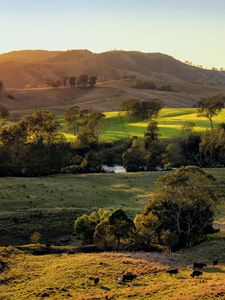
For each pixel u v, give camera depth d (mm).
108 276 40844
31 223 66688
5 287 40031
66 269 43594
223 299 30781
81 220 59469
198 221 58938
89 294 35812
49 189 92875
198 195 59594
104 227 55281
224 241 56625
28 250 53500
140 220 57000
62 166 127812
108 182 105250
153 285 37406
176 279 39125
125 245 57219
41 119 139250
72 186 97625
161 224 58000
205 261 48281
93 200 86312
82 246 56875
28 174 118875
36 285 39562
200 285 35688
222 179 100000
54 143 131750
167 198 59500
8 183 96625
